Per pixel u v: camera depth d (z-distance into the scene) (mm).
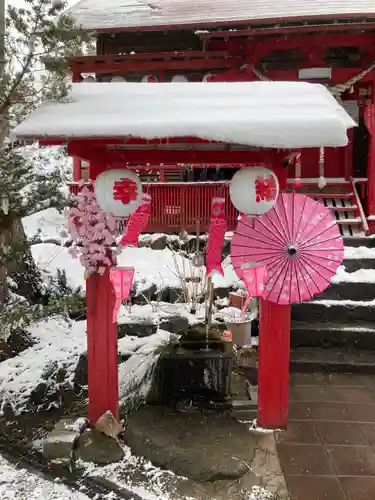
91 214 4051
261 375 4387
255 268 3969
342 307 6953
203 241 8641
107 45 10461
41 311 4523
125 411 4648
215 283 7602
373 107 9047
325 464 3967
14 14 3635
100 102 3752
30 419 4742
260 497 3494
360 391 5590
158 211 9055
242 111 3615
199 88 3908
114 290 4051
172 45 10328
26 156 4363
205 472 3701
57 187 4215
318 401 5289
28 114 3812
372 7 9047
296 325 6836
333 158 11000
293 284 4102
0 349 5445
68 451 3912
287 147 3447
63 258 8008
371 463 4004
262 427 4414
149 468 3826
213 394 4895
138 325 5961
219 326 5871
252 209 3779
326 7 9375
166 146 4305
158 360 4957
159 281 7418
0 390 4969
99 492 3580
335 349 6625
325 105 3697
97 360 4258
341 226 9430
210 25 8992
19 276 6543
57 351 5539
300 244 4086
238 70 8641
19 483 3721
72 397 5098
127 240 4250
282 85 3963
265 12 9375
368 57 8742
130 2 11469
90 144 3828
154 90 3887
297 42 8664
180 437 4195
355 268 7859
